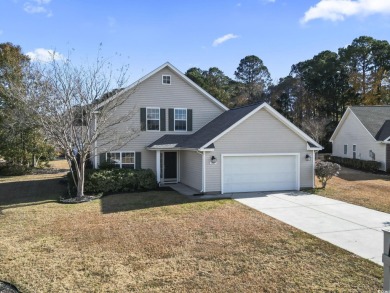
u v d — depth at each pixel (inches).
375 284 247.4
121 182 693.9
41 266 290.0
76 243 351.6
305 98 2004.2
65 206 552.4
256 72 2699.3
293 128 690.8
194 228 404.5
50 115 609.0
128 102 788.6
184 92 834.2
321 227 406.3
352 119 1218.0
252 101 2268.7
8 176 1028.5
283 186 698.2
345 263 289.1
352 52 2016.5
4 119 975.6
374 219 446.0
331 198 605.0
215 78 2463.1
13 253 322.3
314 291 238.2
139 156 802.2
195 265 288.5
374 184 775.1
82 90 713.0
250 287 245.8
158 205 547.8
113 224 428.1
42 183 858.8
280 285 248.4
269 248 330.0
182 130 834.8
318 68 1951.3
